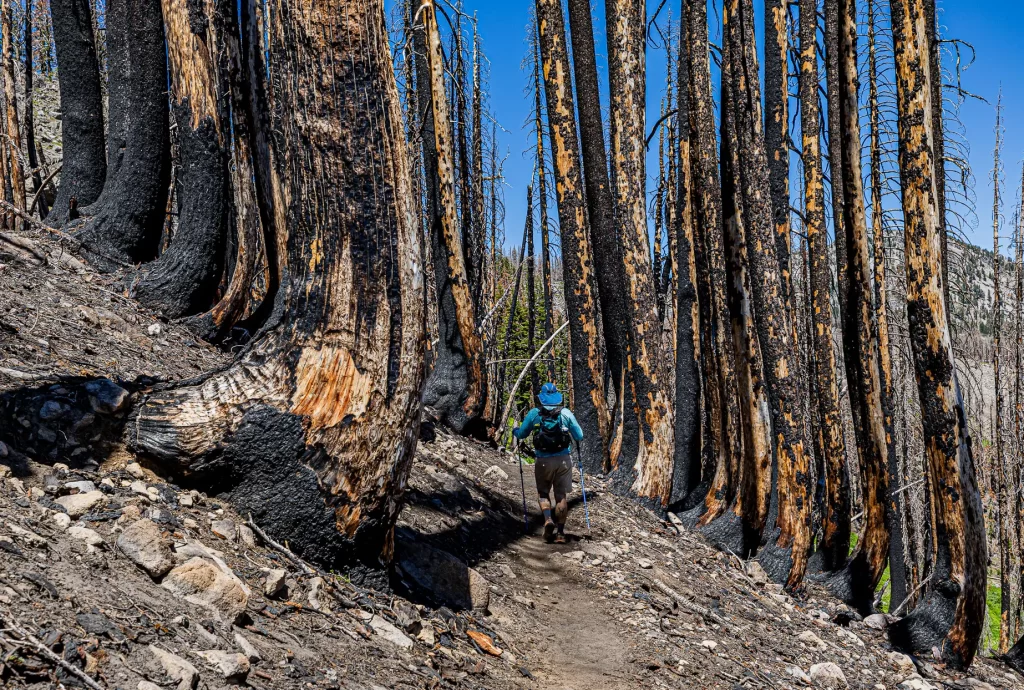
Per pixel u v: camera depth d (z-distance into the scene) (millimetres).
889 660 6699
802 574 8609
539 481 7250
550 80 10812
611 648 4938
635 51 9930
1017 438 12984
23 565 2412
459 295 11516
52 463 3398
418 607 4031
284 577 3359
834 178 12086
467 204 13664
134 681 2115
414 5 12547
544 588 5941
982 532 6883
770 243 8398
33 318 5176
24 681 1899
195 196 7246
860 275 9531
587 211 11281
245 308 7195
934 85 9812
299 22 3730
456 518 6477
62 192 8008
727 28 8445
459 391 11562
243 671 2439
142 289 7012
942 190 9586
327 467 3736
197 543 3213
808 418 10867
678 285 10961
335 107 3746
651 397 9891
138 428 3678
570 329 11352
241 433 3686
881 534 9367
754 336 8734
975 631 6988
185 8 7133
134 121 7598
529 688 3797
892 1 6645
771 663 5570
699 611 6207
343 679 2801
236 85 7145
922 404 6852
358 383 3777
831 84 12055
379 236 3824
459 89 13859
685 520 9617
